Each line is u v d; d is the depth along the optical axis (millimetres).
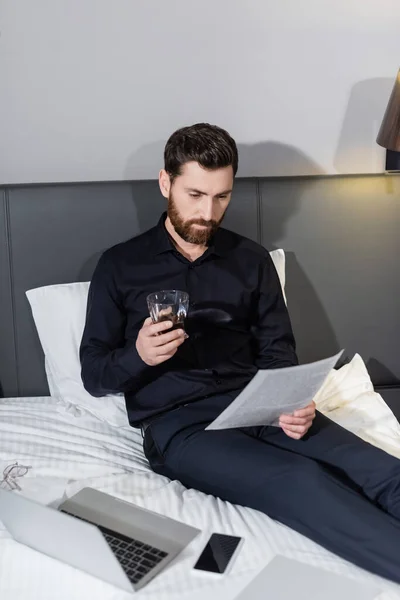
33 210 2264
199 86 2422
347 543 1469
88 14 2336
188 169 1874
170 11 2361
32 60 2346
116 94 2396
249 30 2398
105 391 1923
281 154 2498
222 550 1461
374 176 2375
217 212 1931
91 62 2367
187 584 1376
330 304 2420
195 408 1873
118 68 2381
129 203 2297
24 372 2334
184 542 1488
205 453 1726
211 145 1859
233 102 2443
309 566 1417
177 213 1936
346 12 2418
